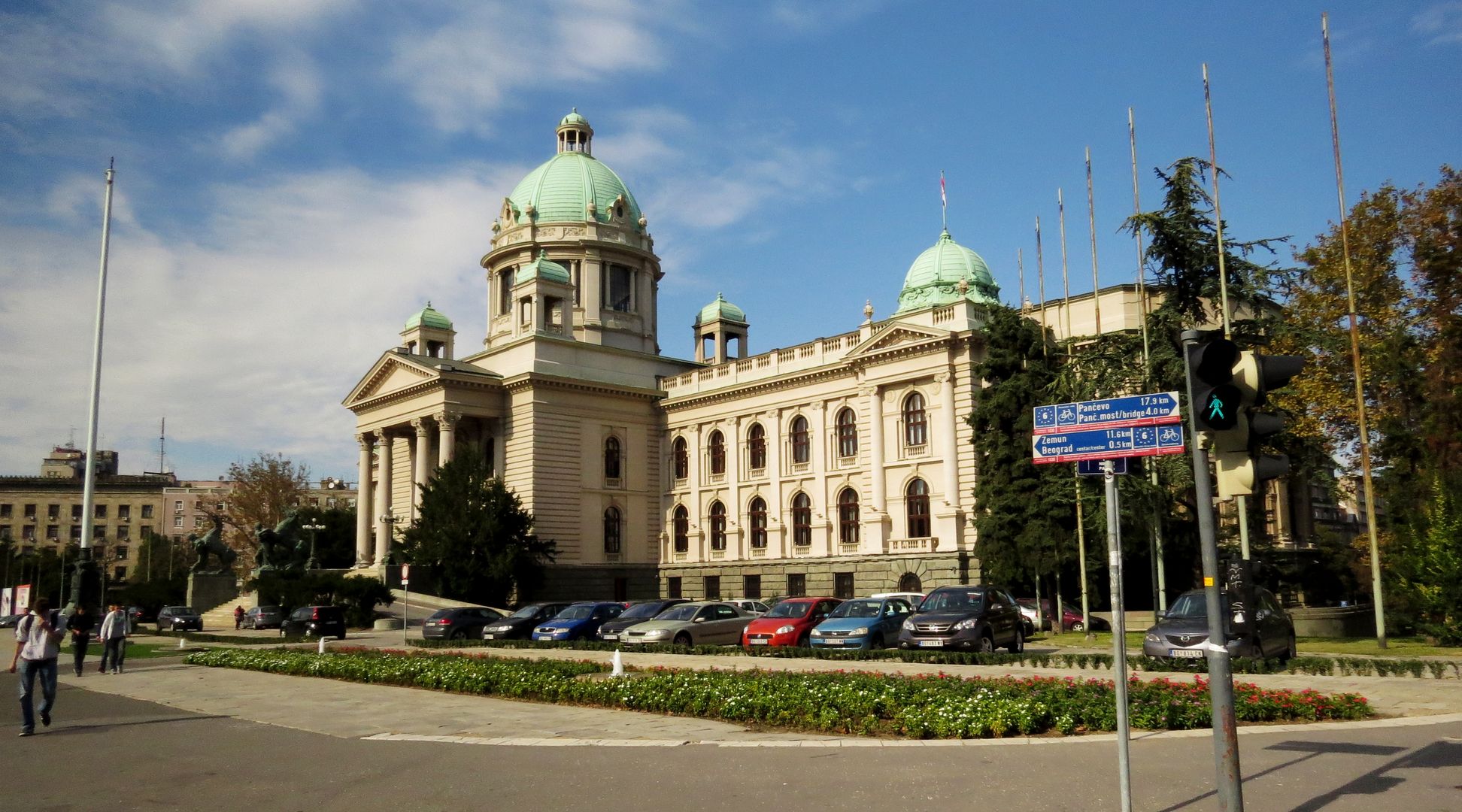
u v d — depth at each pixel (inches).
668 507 3314.5
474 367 3248.0
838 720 708.7
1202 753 589.0
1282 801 477.7
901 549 2581.2
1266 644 1084.5
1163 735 650.2
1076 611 2021.4
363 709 903.1
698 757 612.7
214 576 3149.6
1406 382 1651.1
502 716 834.8
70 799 539.2
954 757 592.1
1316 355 1895.9
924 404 2608.3
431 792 537.3
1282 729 667.4
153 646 1969.7
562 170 3853.3
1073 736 652.1
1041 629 1884.8
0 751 695.1
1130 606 2235.5
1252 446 403.5
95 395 1790.1
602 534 3189.0
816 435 2874.0
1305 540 2517.2
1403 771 537.3
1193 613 1100.5
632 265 3779.5
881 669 1120.8
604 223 3745.1
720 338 3597.4
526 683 963.3
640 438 3326.8
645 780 552.1
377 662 1200.8
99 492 6289.4
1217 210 1638.8
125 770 619.2
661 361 3467.0
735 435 3117.6
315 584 2568.9
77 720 859.4
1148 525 1750.7
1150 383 1691.7
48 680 805.9
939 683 834.2
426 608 2659.9
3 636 2407.7
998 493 2122.3
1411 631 1497.3
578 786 542.0
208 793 548.7
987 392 2204.7
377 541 3353.8
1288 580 2160.4
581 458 3166.8
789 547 2935.5
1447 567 1310.3
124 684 1187.9
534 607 1936.5
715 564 3112.7
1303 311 1984.5
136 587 3388.3
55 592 4987.7
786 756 609.9
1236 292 1672.0
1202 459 408.5
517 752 651.5
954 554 2440.9
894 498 2635.3
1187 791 498.0
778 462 2979.8
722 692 807.1
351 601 2529.5
